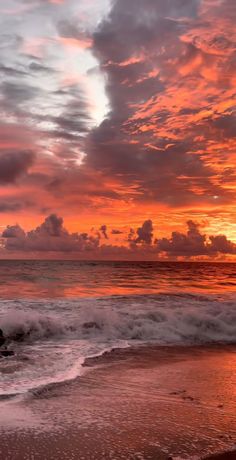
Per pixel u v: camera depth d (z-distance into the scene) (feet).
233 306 55.11
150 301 61.31
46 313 48.08
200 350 35.86
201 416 18.84
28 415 18.26
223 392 22.67
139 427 17.39
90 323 41.65
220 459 14.65
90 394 21.75
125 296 67.46
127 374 26.30
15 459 14.28
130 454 14.89
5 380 23.24
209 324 44.78
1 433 16.25
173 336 41.47
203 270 213.25
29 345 35.12
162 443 15.87
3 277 125.90
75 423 17.60
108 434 16.57
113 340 38.65
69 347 34.60
